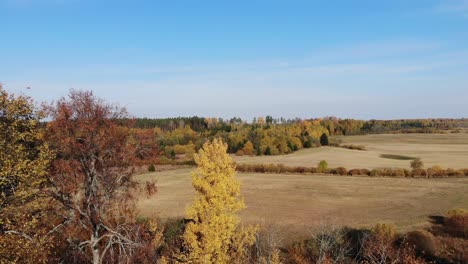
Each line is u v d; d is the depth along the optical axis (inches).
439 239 1376.7
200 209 939.3
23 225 599.8
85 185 682.2
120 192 734.5
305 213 1952.5
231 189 967.0
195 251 927.0
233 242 973.2
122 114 708.7
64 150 657.6
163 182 2810.0
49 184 666.2
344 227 1589.6
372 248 1142.3
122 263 708.7
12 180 615.5
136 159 707.4
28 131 652.1
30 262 594.6
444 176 2935.5
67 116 664.4
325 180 2866.6
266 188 2605.8
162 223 1519.4
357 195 2372.0
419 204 2094.0
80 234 706.8
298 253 1258.0
